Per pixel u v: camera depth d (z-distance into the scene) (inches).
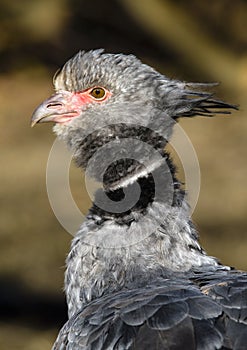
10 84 1027.9
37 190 762.8
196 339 214.8
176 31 1020.5
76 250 277.4
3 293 553.3
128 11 1032.2
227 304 229.3
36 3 1063.6
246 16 1027.3
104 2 1042.1
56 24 1061.8
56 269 592.7
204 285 246.4
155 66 1019.9
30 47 1064.2
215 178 761.0
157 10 1025.5
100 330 235.3
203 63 1011.3
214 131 884.6
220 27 1025.5
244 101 960.3
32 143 888.3
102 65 291.3
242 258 592.1
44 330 496.7
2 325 502.6
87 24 1055.6
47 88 1015.0
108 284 267.6
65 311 526.3
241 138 862.5
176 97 287.7
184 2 1032.8
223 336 215.8
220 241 621.3
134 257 268.1
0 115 962.7
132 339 223.9
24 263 601.9
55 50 1058.1
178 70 1018.1
